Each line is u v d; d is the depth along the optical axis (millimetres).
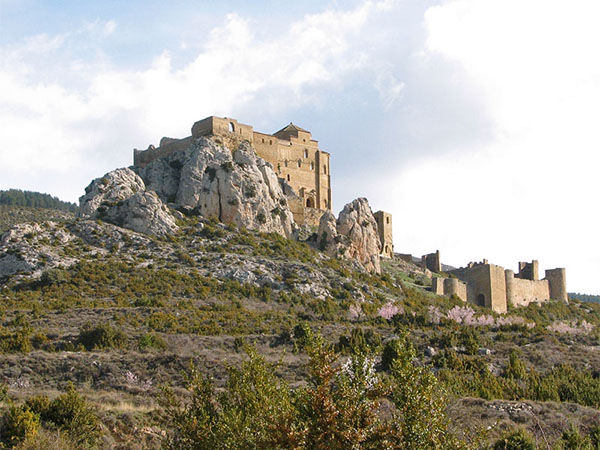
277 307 86875
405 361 20750
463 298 117188
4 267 90875
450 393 36031
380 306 92438
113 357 55812
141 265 95125
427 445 19484
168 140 139625
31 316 71438
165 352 58375
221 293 89062
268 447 19328
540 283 131125
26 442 29922
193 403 24328
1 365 52344
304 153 138250
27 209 177375
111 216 108562
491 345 65000
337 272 105312
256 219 114500
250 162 121812
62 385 50094
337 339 66688
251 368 23594
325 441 18797
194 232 106938
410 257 142500
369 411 19656
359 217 123750
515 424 37688
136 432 35375
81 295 83812
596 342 71938
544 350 64125
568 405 42594
